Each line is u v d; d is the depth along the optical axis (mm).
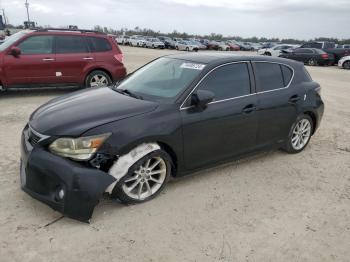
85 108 3994
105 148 3590
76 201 3424
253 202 4219
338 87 14125
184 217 3816
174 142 4062
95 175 3486
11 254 3125
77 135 3518
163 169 4117
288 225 3797
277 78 5289
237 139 4758
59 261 3078
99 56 9727
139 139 3766
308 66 25609
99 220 3668
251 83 4902
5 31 31219
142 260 3145
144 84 4727
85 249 3236
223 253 3295
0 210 3744
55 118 3811
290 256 3320
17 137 5996
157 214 3840
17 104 8469
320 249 3449
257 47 56906
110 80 10008
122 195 3826
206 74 4445
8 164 4852
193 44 48625
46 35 9180
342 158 5809
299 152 5902
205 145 4406
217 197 4277
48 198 3543
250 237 3555
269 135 5199
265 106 4973
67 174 3412
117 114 3830
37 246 3240
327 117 8578
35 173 3580
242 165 5258
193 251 3297
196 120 4215
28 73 8992
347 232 3750
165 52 37375
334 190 4668
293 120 5496
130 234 3480
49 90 10461
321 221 3918
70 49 9414
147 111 3949
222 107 4480
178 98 4199
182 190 4383
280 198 4359
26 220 3605
